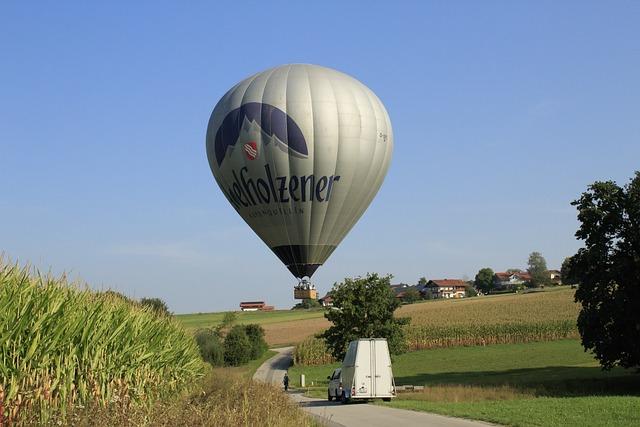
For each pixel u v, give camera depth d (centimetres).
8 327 1375
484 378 5334
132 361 1873
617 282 4094
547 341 8231
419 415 2306
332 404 3228
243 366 7988
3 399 1329
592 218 4222
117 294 2109
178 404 1822
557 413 2158
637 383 4128
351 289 5691
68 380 1505
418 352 8088
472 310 10075
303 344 8050
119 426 1447
